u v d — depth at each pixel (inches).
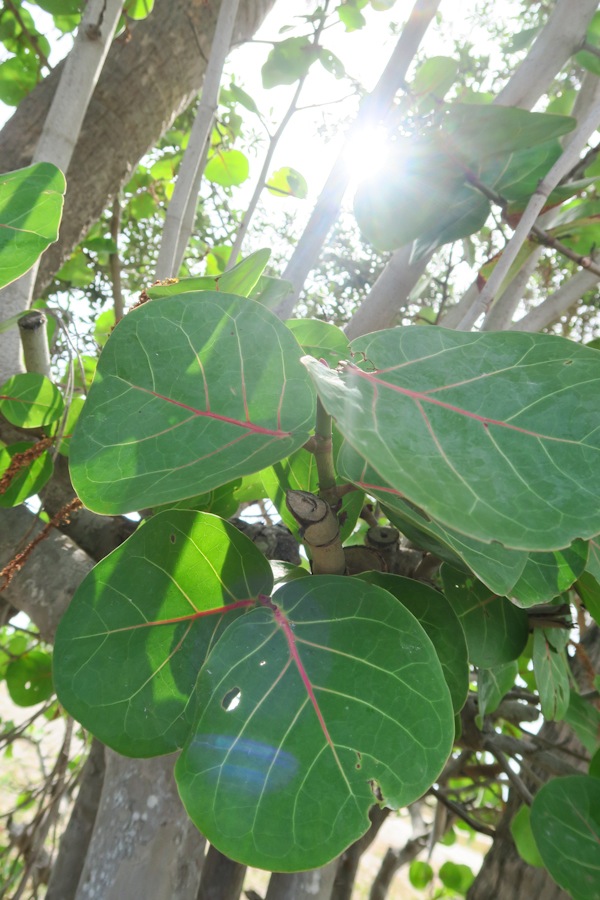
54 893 43.8
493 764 52.7
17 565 27.9
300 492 17.5
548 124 26.9
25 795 74.4
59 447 29.7
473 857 145.2
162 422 17.0
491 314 45.8
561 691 28.0
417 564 26.0
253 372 17.6
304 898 30.1
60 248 59.0
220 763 14.8
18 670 50.4
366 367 16.1
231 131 61.6
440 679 15.7
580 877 21.0
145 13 63.7
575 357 16.1
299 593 17.5
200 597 18.4
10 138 56.9
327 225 40.4
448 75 39.7
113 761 29.5
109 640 17.6
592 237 37.4
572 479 13.9
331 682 15.8
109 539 34.7
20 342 37.4
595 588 21.8
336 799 14.3
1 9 66.1
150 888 27.3
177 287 24.8
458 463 13.7
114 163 60.2
